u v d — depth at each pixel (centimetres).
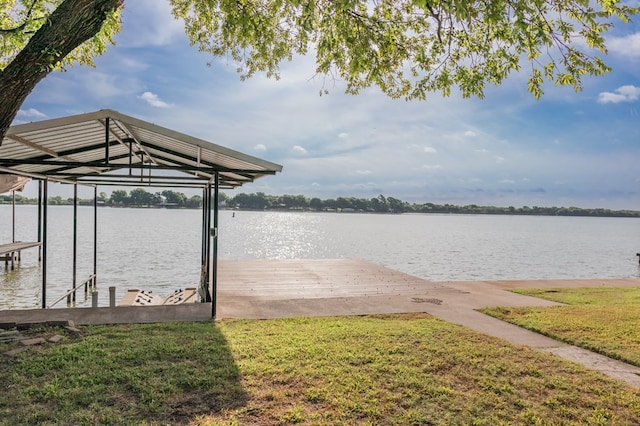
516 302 873
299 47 736
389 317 720
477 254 3216
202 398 381
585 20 476
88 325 622
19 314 650
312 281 1098
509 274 2191
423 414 361
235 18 623
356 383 417
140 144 760
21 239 3303
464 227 8600
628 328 648
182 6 755
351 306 803
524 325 669
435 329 622
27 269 1972
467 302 863
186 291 1188
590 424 352
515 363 485
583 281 1243
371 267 1376
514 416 361
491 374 451
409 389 408
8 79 389
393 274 1239
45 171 858
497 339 579
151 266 2139
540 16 484
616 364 504
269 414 354
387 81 695
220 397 381
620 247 4191
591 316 728
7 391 383
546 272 2302
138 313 674
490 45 602
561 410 374
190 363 460
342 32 586
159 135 633
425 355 504
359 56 597
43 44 395
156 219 8544
